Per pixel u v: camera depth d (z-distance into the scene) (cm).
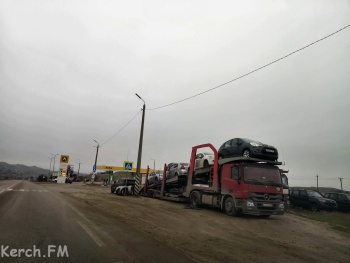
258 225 1121
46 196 1906
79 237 686
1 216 957
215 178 1512
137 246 630
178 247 645
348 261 634
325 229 1154
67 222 887
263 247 709
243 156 1438
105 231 775
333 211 2119
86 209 1262
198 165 1747
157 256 562
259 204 1299
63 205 1373
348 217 1795
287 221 1337
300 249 718
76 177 8906
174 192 2008
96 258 529
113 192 2839
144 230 830
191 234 818
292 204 2238
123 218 1052
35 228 772
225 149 1617
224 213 1471
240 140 1512
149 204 1719
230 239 781
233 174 1395
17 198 1666
